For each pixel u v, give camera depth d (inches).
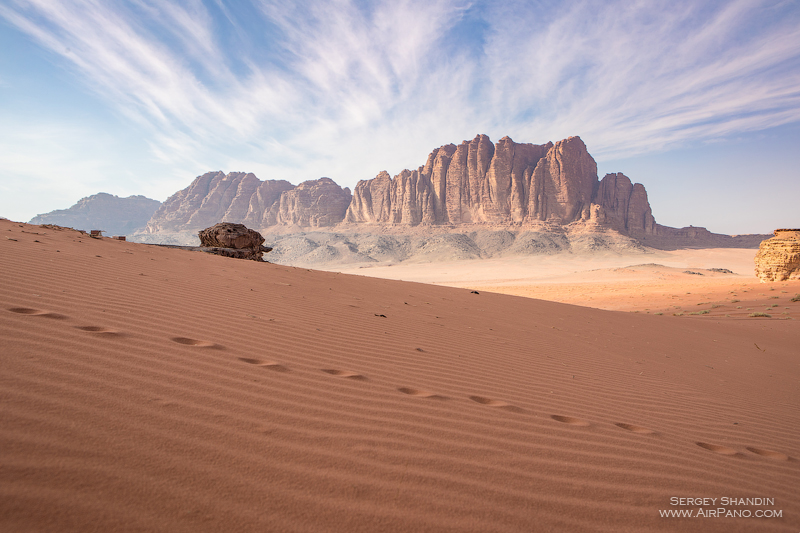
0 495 48.7
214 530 52.2
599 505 75.0
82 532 46.7
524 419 115.7
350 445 81.8
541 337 282.7
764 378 270.1
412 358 167.2
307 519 57.8
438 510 65.1
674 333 430.0
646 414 143.3
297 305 243.3
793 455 124.7
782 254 1418.6
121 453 63.8
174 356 115.5
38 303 144.4
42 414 69.4
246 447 73.9
